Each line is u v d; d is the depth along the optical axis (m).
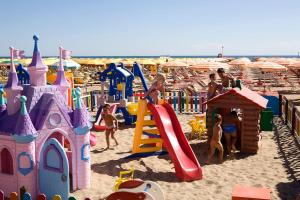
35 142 7.50
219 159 10.63
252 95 12.00
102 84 18.06
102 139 13.08
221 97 11.46
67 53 8.90
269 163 10.24
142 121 10.57
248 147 11.23
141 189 6.89
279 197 7.82
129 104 15.56
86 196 7.75
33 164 7.45
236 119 11.65
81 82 34.47
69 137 7.96
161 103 10.84
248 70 60.75
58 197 6.02
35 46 8.23
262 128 14.37
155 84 10.84
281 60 42.69
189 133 13.85
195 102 18.53
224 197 7.84
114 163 10.18
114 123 11.91
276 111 17.55
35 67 8.06
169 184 8.68
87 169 8.22
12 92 7.82
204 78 38.22
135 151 10.66
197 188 8.43
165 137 9.52
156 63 51.47
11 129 7.51
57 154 7.30
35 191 7.54
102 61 51.03
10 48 7.91
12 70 7.96
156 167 9.94
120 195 6.69
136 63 16.44
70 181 8.36
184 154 9.51
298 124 12.73
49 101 7.77
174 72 44.44
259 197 6.43
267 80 37.84
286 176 9.15
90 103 19.31
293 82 33.56
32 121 7.71
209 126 11.80
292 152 11.23
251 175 9.27
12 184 7.59
